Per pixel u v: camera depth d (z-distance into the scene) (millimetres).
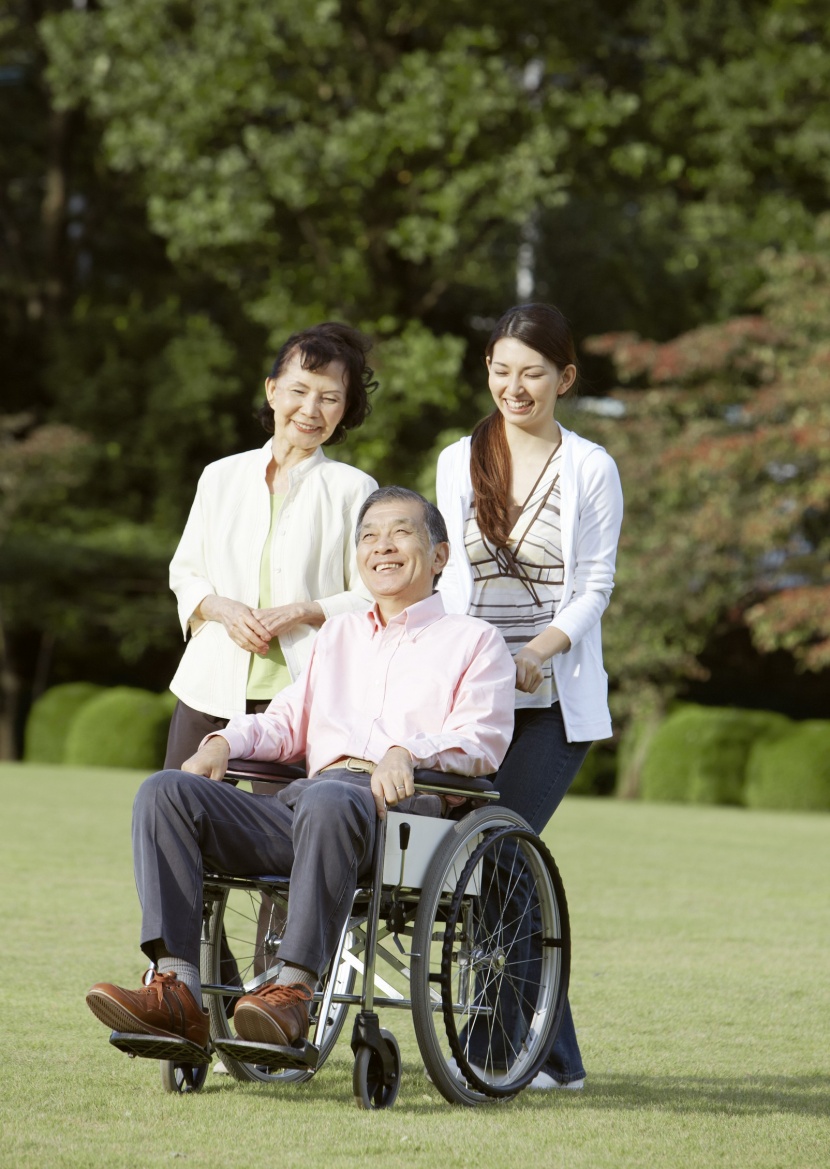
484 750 8383
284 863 8109
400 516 8742
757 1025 10656
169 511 55281
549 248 52219
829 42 48812
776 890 18688
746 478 39969
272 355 51500
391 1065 8117
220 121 43781
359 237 46594
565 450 9359
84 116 58500
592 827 27062
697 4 49656
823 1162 7023
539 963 8828
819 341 41469
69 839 21375
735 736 39719
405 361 45156
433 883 8070
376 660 8758
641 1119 7883
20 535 52125
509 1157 6977
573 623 9039
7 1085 8219
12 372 58375
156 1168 6598
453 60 42500
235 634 9555
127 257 61500
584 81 47250
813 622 37281
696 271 52125
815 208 51219
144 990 7523
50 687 56812
